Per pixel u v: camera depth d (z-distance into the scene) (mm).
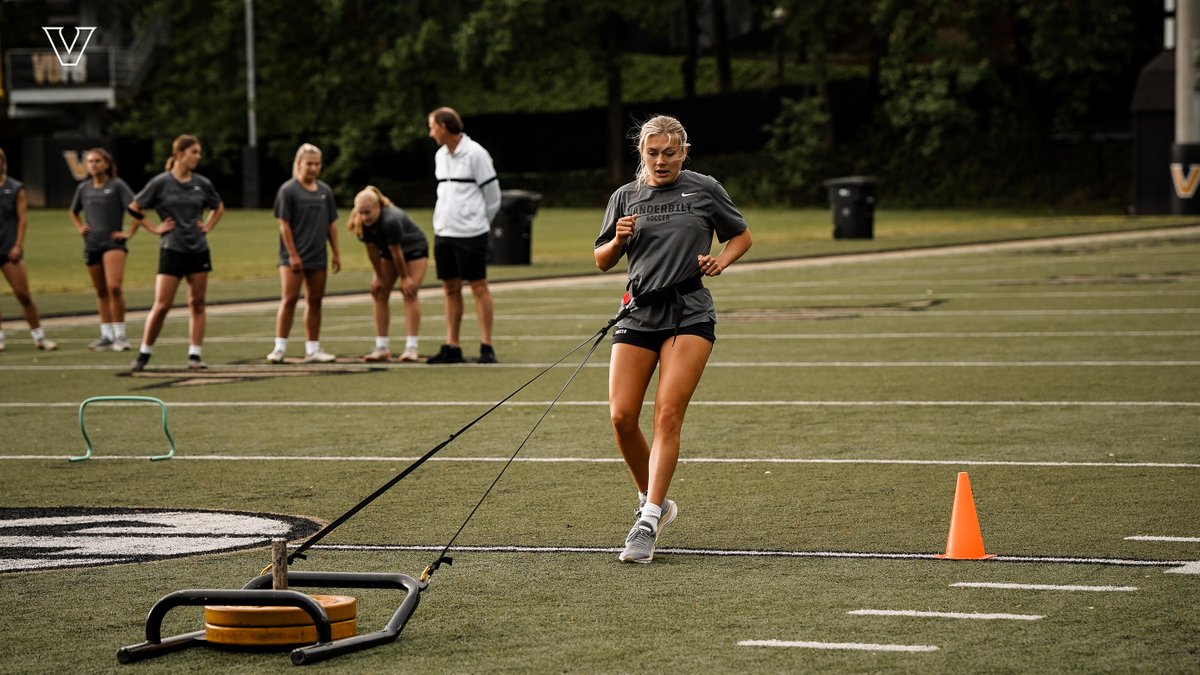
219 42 97875
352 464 15383
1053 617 9164
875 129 95438
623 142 97688
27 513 13086
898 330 27766
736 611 9422
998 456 15156
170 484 14438
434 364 24000
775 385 20859
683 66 101438
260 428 17906
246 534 12117
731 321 30047
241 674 8203
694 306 11336
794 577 10352
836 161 93250
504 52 91062
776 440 16375
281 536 12023
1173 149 70375
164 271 23531
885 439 16312
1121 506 12656
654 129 11336
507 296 37250
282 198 24094
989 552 11055
